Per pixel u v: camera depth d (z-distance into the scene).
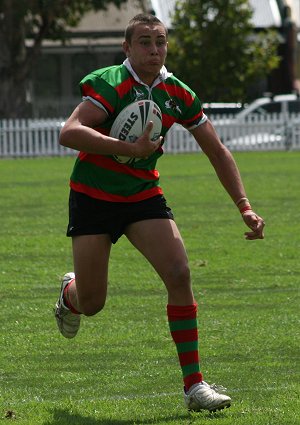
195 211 46.72
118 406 17.09
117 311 25.36
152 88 16.64
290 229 40.41
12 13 107.25
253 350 21.16
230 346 21.53
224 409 16.70
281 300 26.61
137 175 16.78
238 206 17.30
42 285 29.31
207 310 25.34
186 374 16.72
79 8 111.38
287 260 33.16
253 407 16.86
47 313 25.34
